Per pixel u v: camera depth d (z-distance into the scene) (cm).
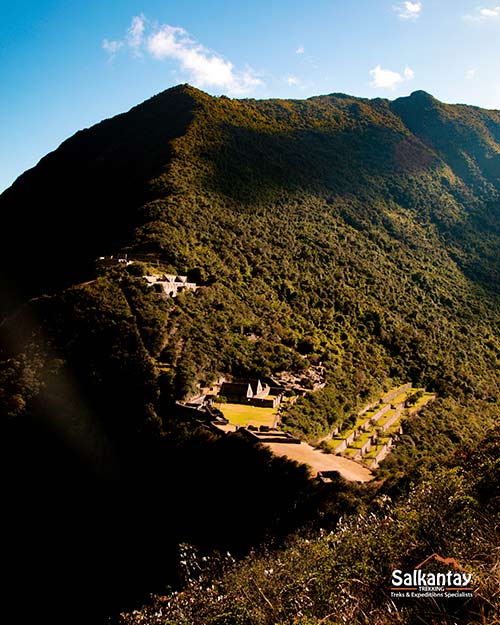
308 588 870
